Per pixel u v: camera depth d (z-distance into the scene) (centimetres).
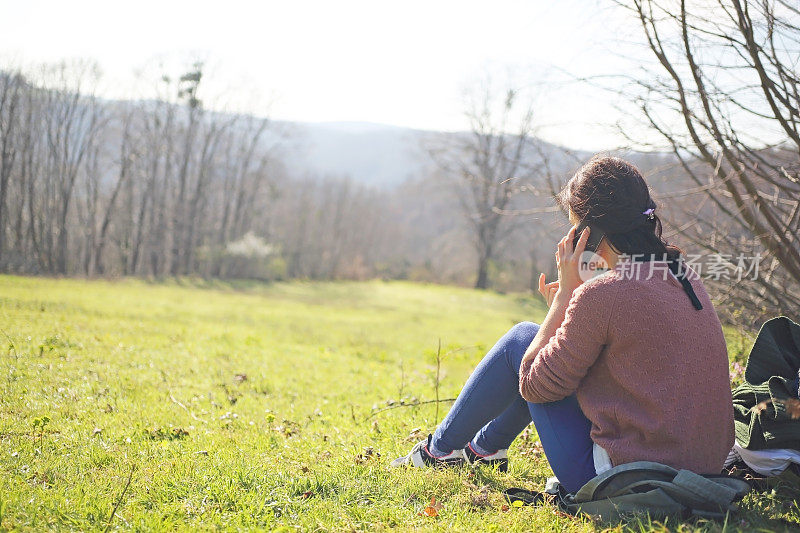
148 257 5525
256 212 5688
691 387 209
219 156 5512
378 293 4281
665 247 223
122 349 736
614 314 210
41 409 427
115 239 5066
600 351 219
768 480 248
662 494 207
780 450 241
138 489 276
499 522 240
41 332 772
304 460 338
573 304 219
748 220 434
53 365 578
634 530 207
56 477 287
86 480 284
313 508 255
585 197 226
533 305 3584
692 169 455
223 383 598
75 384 514
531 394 234
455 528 234
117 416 429
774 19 363
